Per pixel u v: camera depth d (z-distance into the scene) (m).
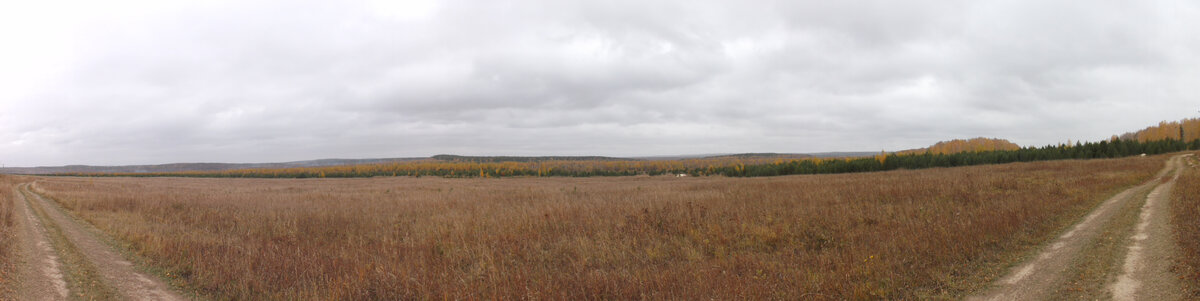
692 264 7.27
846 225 9.80
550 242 9.58
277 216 14.48
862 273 6.23
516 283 6.27
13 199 20.25
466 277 6.74
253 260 7.58
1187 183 15.36
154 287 6.64
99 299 6.15
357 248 9.43
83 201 18.72
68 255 8.38
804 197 15.27
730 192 19.38
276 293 6.20
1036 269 6.39
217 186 47.50
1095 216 10.23
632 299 5.79
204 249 8.53
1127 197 13.57
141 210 16.39
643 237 9.55
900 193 14.70
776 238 8.95
